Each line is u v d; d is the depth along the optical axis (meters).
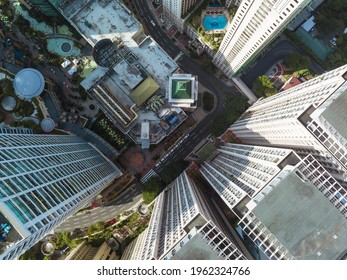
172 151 195.38
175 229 113.44
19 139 134.75
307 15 194.00
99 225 185.75
